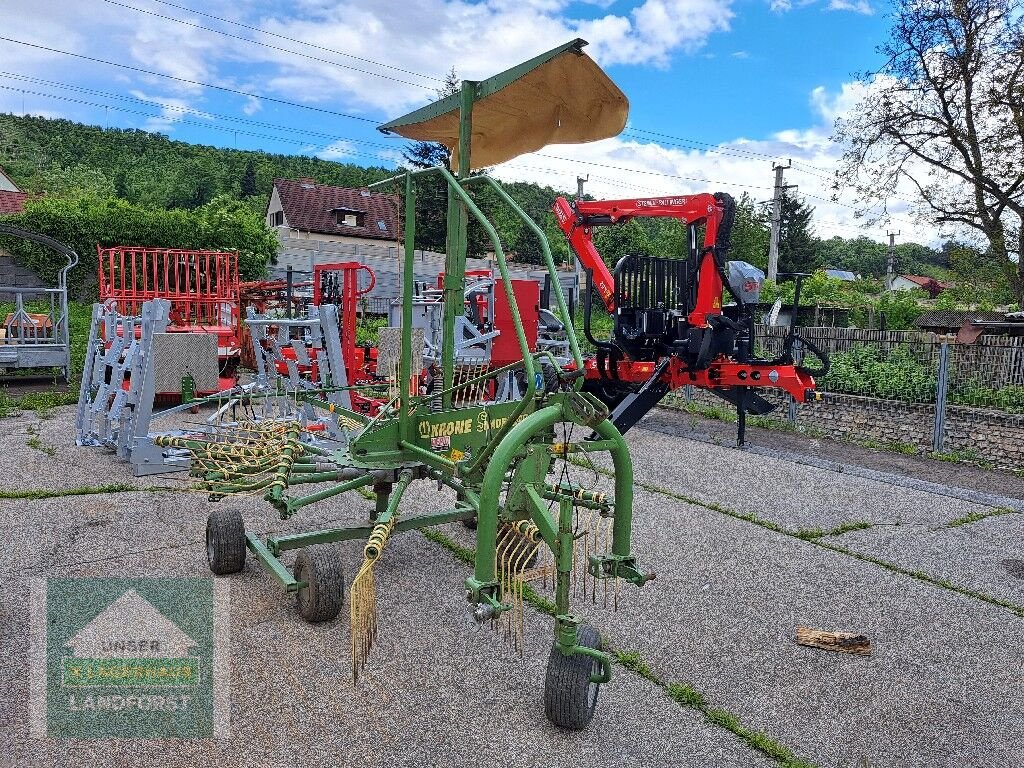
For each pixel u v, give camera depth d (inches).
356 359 353.4
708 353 311.0
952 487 285.1
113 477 249.4
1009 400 339.3
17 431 326.3
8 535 193.5
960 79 708.7
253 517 215.2
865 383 393.7
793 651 149.4
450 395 161.9
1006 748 120.6
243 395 233.8
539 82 160.4
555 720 117.0
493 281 364.8
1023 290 741.9
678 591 176.7
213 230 879.7
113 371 277.4
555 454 126.9
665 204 320.8
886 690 136.6
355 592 108.6
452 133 191.8
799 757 115.7
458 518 188.5
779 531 225.1
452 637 147.2
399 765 108.7
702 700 129.2
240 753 109.8
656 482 278.1
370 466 156.3
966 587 187.3
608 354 346.0
